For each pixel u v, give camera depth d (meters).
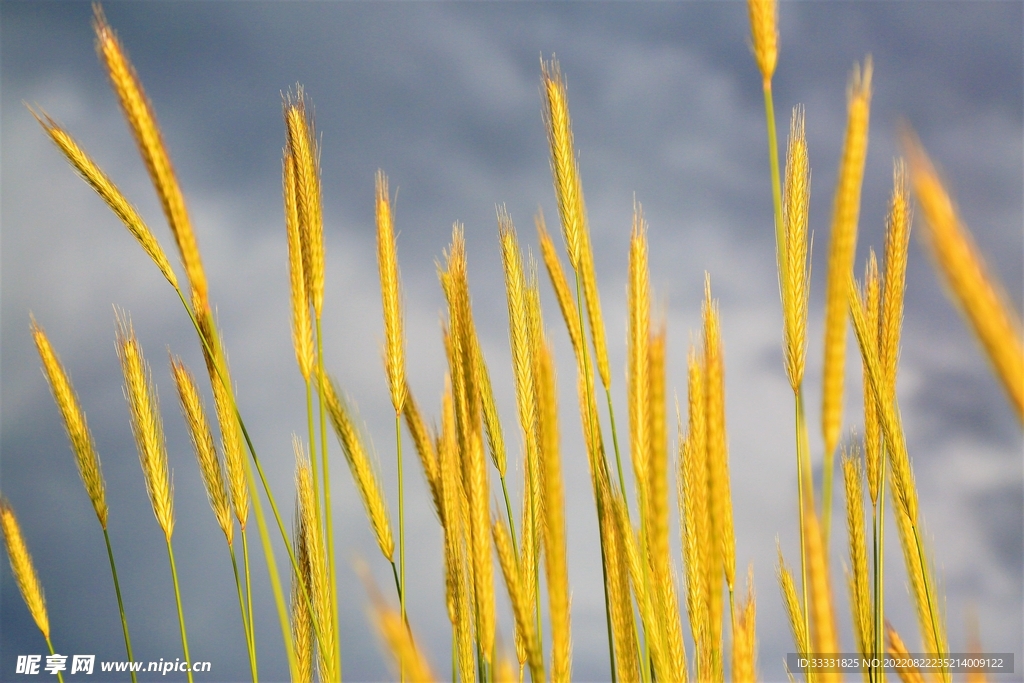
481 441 2.15
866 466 3.01
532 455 3.34
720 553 1.99
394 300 3.21
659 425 1.91
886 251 3.08
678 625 2.47
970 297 0.73
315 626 2.70
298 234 2.83
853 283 3.02
